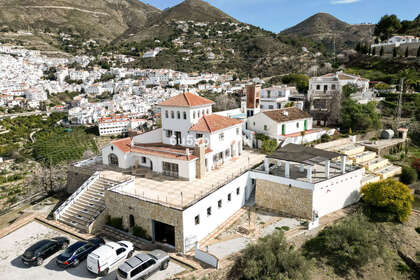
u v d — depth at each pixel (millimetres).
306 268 25188
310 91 70938
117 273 22547
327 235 30438
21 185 85188
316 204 32781
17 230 31828
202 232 29047
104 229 31125
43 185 46938
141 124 155500
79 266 25719
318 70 119500
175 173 37156
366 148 51875
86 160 44031
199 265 24875
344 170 36688
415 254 31094
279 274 23719
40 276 24281
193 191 32188
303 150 37000
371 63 105188
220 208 31969
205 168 38875
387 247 31953
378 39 133000
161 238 29516
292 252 26078
